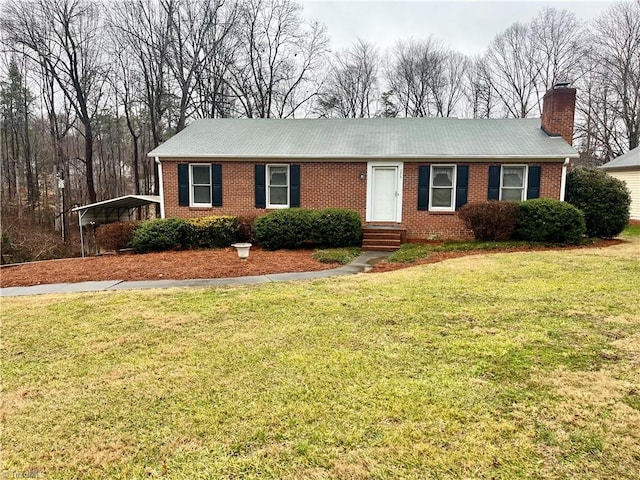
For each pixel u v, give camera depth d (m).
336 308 5.75
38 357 4.31
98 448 2.77
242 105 27.08
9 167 29.69
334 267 9.26
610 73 28.80
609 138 29.81
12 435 2.94
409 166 13.18
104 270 9.20
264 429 2.91
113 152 31.12
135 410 3.22
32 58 21.41
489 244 11.57
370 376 3.66
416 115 33.59
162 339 4.72
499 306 5.66
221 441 2.80
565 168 12.64
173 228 11.91
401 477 2.40
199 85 24.31
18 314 5.86
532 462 2.50
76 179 30.08
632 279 7.05
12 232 19.70
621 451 2.58
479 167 12.91
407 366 3.85
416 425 2.91
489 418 2.97
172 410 3.20
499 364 3.84
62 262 10.61
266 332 4.85
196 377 3.73
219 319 5.41
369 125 15.77
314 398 3.31
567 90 13.52
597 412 3.00
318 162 13.42
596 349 4.12
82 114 22.30
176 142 14.37
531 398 3.22
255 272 8.71
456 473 2.42
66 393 3.52
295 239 11.77
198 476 2.46
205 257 10.52
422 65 33.19
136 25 22.67
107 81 24.03
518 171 12.94
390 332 4.75
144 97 24.14
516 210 11.90
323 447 2.70
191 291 7.02
